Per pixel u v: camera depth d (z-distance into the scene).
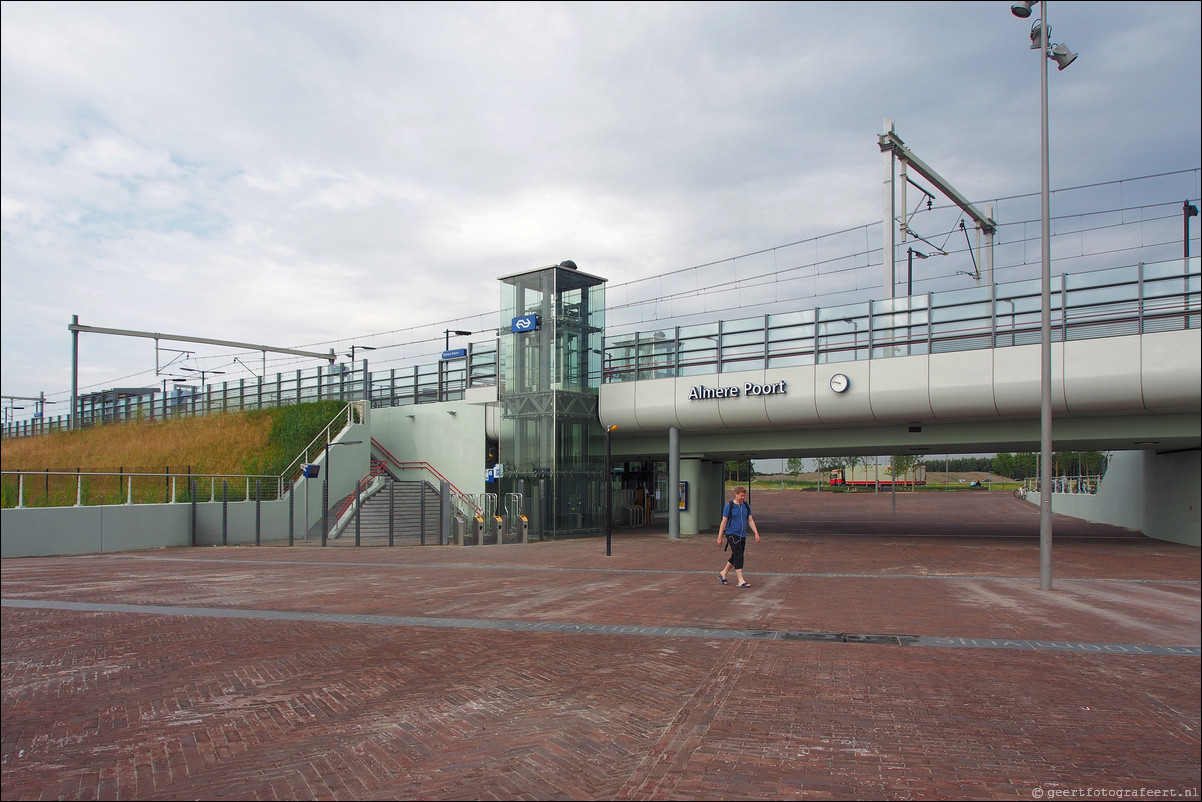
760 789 4.67
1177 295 19.69
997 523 38.22
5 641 9.36
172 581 15.43
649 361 29.52
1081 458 68.50
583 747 5.45
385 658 8.29
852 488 91.62
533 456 30.08
